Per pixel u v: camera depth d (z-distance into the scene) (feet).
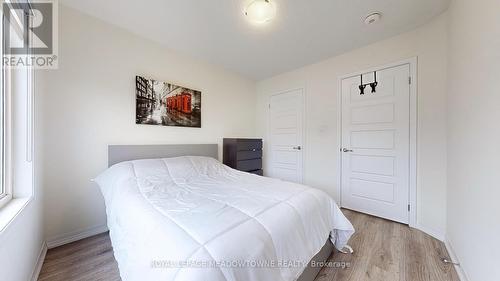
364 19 6.67
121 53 7.23
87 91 6.50
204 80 10.06
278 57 9.66
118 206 4.56
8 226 3.18
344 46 8.57
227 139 10.59
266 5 5.80
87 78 6.49
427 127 6.96
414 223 7.32
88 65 6.51
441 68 6.58
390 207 8.00
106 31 6.87
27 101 4.42
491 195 3.54
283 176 11.94
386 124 8.04
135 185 5.34
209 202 4.36
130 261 3.22
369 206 8.58
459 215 5.13
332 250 5.81
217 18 6.63
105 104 6.87
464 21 4.88
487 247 3.64
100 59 6.75
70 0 5.84
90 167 6.57
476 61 4.19
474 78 4.29
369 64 8.45
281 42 8.20
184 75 9.21
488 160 3.66
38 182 5.02
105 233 6.81
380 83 8.16
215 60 10.00
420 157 7.16
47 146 5.75
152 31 7.43
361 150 8.78
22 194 4.39
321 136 10.15
